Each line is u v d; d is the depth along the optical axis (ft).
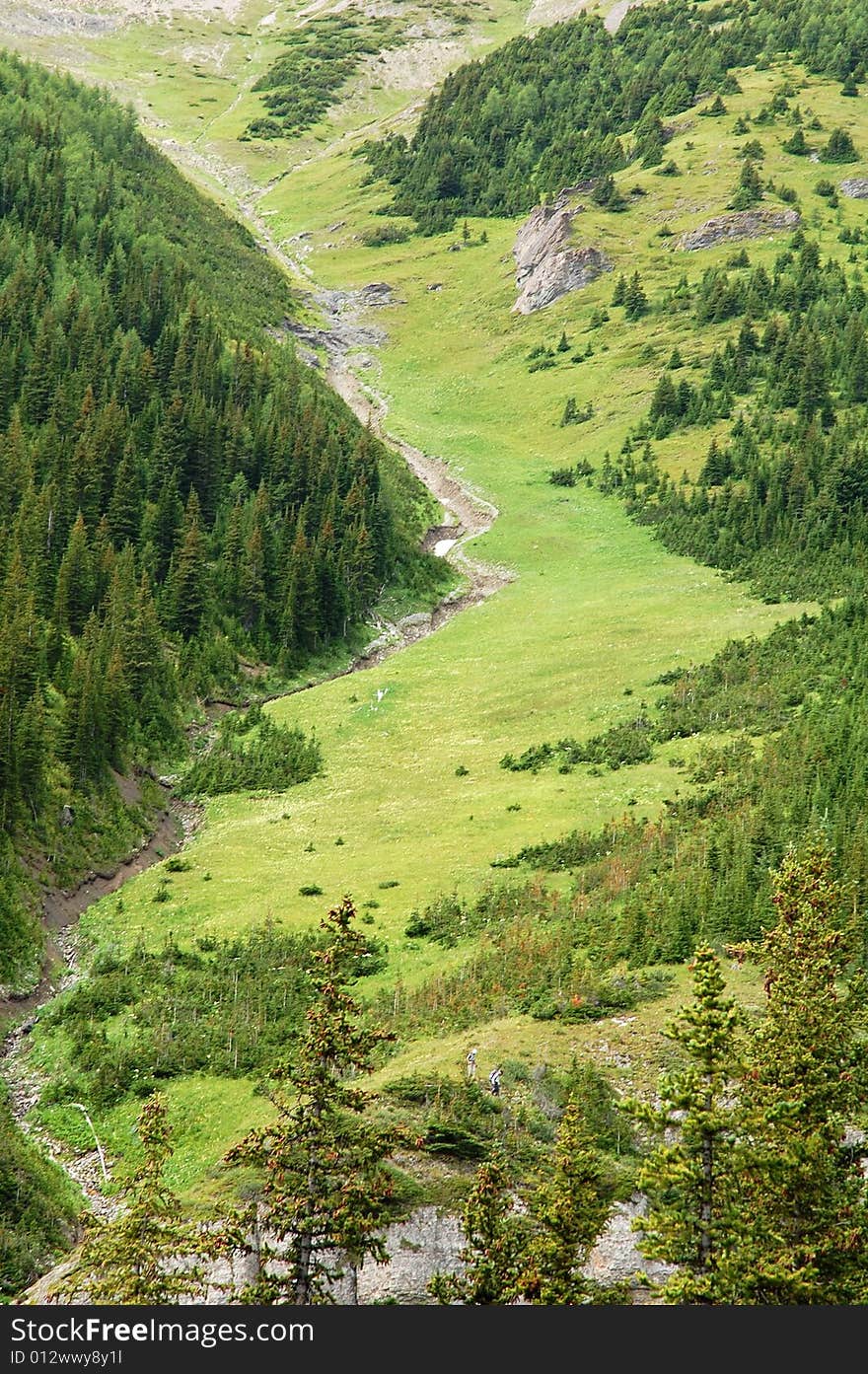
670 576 476.95
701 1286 116.47
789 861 147.84
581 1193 125.49
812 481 490.90
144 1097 207.62
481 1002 203.10
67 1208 181.88
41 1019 236.02
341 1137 126.72
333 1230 122.83
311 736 375.66
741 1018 131.34
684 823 268.62
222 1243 125.80
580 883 249.96
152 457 481.05
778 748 289.12
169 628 419.95
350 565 476.95
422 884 269.44
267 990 233.35
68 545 405.39
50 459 460.55
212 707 399.65
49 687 348.59
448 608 491.31
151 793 339.36
